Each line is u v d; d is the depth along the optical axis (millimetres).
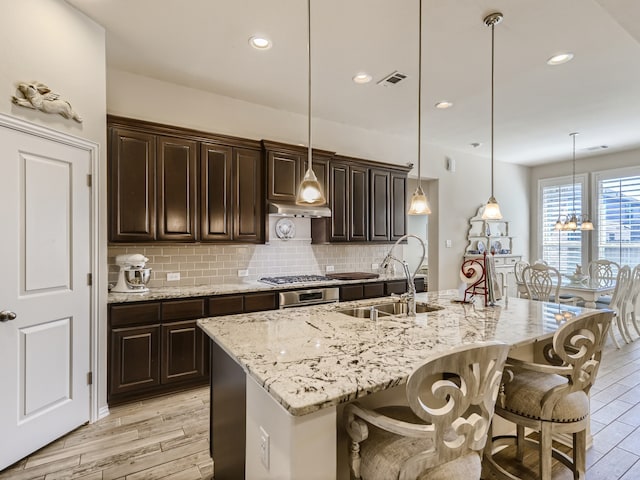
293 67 3080
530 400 1613
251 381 1391
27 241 2057
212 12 2334
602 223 6023
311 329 1766
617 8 1892
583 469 1710
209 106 3576
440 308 2365
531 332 1739
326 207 3926
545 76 3246
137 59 2945
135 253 3170
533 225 7016
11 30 1963
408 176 5207
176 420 2475
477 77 3268
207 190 3242
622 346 4234
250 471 1405
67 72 2268
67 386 2287
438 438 1054
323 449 1116
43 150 2139
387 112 4137
